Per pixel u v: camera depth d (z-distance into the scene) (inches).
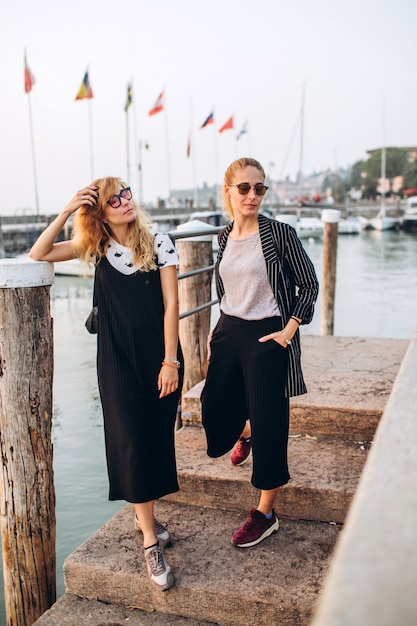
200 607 92.7
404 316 546.0
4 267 94.0
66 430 269.6
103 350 95.3
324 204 2174.0
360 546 29.3
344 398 135.2
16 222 1274.6
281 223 94.7
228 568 96.0
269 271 94.0
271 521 102.1
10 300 95.7
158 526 103.7
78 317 579.5
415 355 64.9
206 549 101.5
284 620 88.3
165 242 95.4
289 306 95.6
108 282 94.3
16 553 105.0
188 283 165.2
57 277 883.4
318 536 103.8
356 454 121.3
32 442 101.0
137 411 93.7
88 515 197.3
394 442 40.8
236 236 98.1
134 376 94.7
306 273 93.8
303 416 132.0
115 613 95.7
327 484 108.0
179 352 97.7
